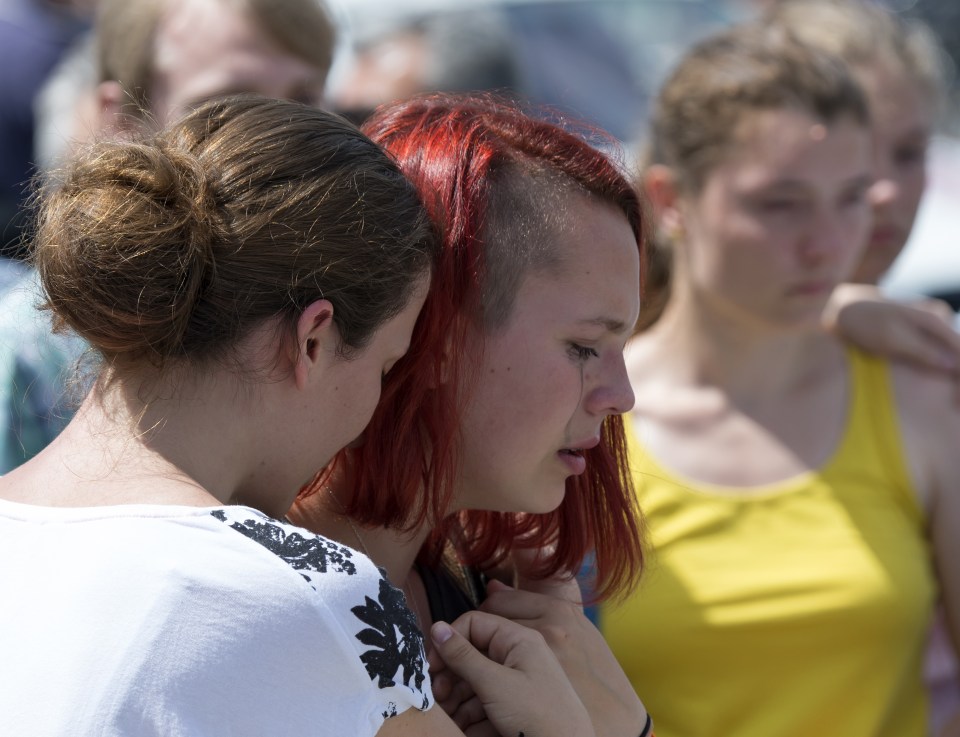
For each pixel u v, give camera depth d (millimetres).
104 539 2189
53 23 8281
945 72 13773
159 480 2266
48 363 3754
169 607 2127
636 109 10312
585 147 2908
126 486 2262
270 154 2383
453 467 2797
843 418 4562
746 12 11547
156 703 2086
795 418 4570
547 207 2762
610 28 10789
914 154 5645
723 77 4539
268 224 2309
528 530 3252
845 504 4391
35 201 2613
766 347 4602
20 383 3764
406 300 2520
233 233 2297
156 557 2158
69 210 2338
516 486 2867
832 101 4414
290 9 4914
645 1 11117
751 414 4578
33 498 2322
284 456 2445
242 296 2295
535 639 2779
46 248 2346
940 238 9312
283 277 2314
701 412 4605
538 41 10547
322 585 2213
